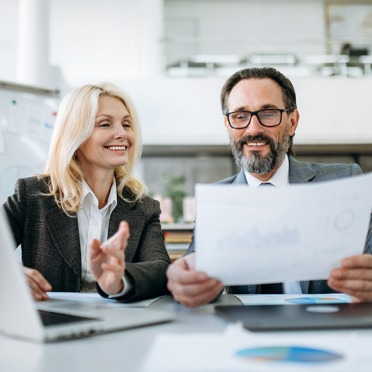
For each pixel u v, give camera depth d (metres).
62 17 6.34
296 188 0.69
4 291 0.57
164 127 4.57
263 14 6.98
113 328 0.61
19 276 0.55
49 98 2.77
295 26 6.98
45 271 1.23
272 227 0.69
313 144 4.66
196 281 0.73
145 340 0.57
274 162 1.41
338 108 4.60
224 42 5.56
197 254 0.71
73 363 0.47
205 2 6.93
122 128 1.39
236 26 6.93
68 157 1.33
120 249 0.81
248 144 1.42
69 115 1.35
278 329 0.58
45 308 0.76
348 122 4.60
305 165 1.45
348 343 0.48
